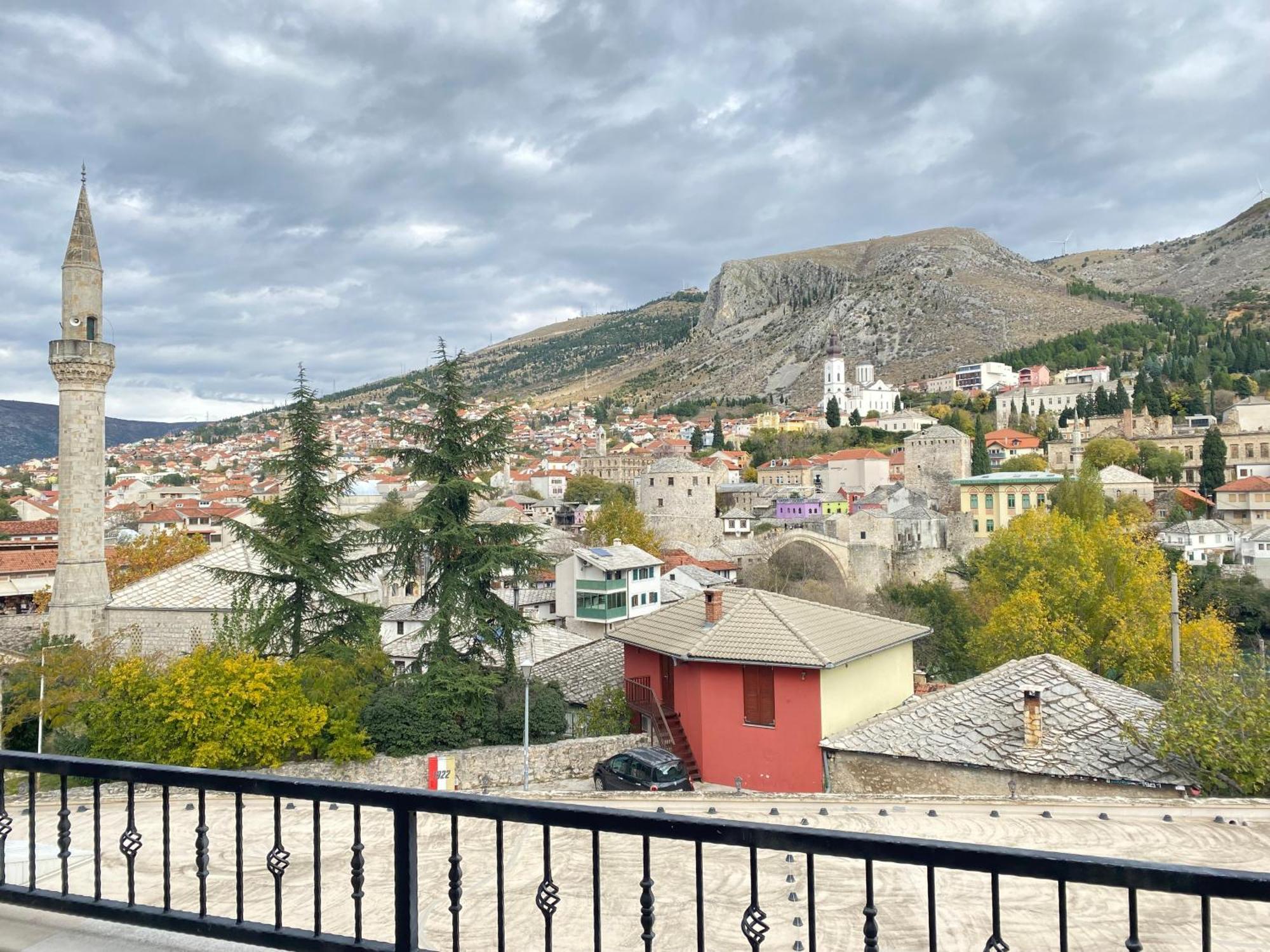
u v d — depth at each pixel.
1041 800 14.59
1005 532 64.81
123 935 5.77
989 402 187.00
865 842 4.00
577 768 26.36
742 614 27.66
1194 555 87.31
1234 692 18.39
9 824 5.96
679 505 101.25
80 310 43.62
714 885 10.39
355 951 4.91
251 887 10.66
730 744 25.83
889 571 87.38
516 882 10.67
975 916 9.25
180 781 5.36
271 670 24.16
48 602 51.91
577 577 54.50
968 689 23.11
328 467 29.39
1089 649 48.22
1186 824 13.09
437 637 30.22
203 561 40.62
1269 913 9.11
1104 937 8.71
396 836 4.90
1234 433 125.25
